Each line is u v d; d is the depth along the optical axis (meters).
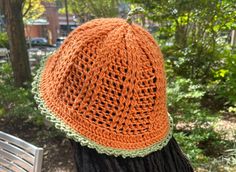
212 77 6.10
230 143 3.56
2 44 10.51
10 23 6.18
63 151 3.71
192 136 3.33
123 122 0.83
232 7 5.66
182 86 4.38
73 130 0.82
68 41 0.93
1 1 6.30
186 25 6.18
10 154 1.97
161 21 6.17
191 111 3.81
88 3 16.84
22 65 6.17
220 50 6.22
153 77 0.86
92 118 0.83
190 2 5.74
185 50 6.09
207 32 6.07
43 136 4.06
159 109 0.88
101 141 0.82
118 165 0.82
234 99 5.04
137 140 0.84
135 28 0.92
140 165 0.84
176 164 0.94
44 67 1.01
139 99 0.84
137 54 0.85
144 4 5.86
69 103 0.85
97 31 0.88
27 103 4.53
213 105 5.37
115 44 0.85
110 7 15.75
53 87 0.90
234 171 2.71
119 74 0.83
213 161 2.91
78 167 0.84
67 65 0.86
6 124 4.51
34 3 16.84
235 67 5.42
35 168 1.82
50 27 33.19
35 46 23.05
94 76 0.83
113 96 0.83
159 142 0.88
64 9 21.61
